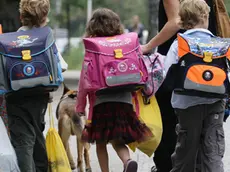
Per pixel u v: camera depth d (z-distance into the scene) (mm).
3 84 13781
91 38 13898
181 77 13594
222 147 13961
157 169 16578
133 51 13805
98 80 13516
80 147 18156
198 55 13516
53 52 14250
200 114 13781
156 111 15164
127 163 13844
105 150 14594
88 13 83062
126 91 13828
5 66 13750
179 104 13805
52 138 15172
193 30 14016
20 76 13711
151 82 14805
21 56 13820
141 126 14242
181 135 14070
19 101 14227
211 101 13664
